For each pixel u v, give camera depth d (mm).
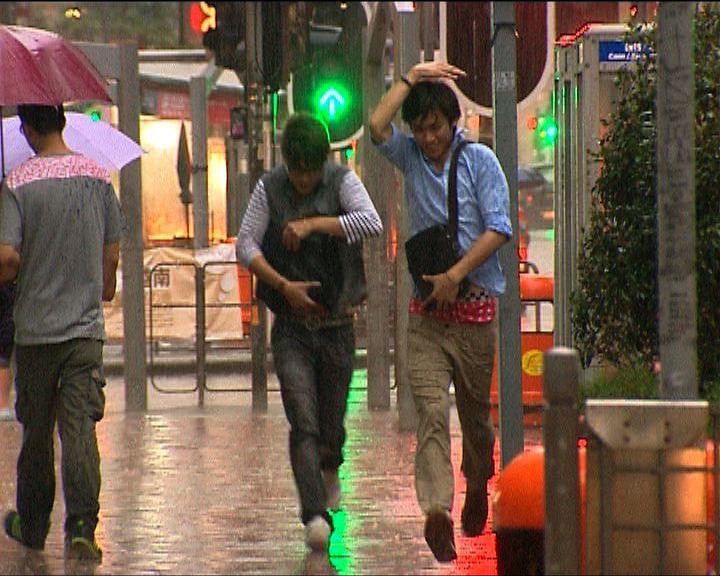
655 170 39281
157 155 113062
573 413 25172
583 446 28906
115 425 58656
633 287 39625
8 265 32250
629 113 39656
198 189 93188
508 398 36375
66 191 32594
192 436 55062
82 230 32688
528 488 28641
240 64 71500
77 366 32656
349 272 33625
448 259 32125
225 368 86250
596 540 25812
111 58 60969
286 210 33438
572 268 49062
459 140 32688
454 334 32344
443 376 32281
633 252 39500
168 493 42062
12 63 33781
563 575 25156
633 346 40312
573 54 48656
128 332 63469
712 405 29062
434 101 32188
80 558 32781
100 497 41406
